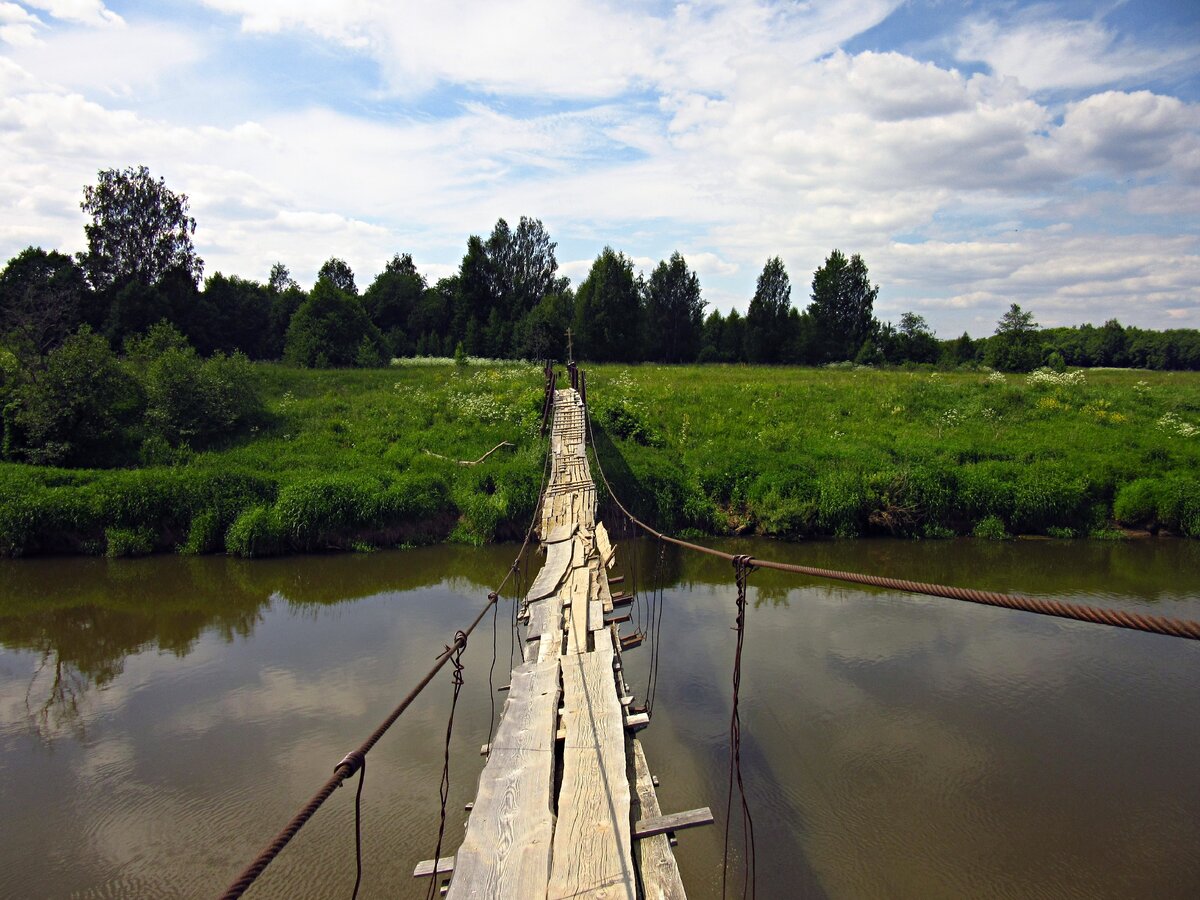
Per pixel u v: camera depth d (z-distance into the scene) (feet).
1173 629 7.16
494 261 213.66
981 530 61.87
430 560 54.44
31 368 71.00
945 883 21.74
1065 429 81.20
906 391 95.30
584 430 65.51
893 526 61.77
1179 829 24.18
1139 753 28.45
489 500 60.13
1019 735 29.58
